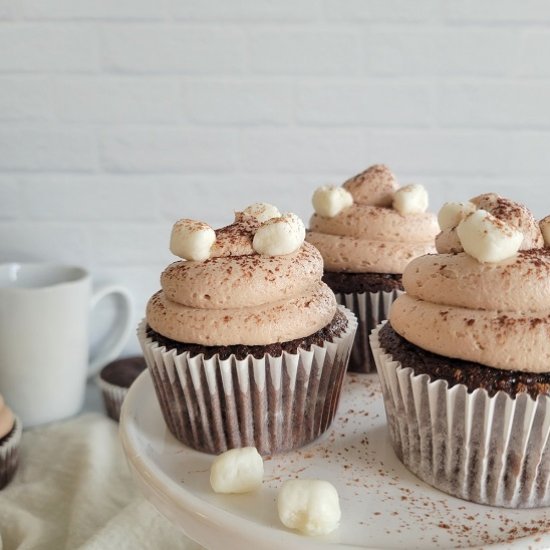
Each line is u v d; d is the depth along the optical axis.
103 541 0.36
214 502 0.29
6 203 0.51
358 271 0.38
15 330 0.44
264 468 0.31
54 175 0.51
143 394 0.36
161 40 0.49
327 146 0.51
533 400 0.27
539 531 0.27
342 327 0.33
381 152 0.52
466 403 0.28
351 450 0.32
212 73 0.50
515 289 0.28
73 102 0.50
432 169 0.52
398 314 0.30
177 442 0.33
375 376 0.38
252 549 0.27
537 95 0.51
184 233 0.31
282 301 0.31
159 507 0.29
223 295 0.30
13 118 0.50
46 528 0.37
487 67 0.50
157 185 0.51
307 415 0.32
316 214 0.40
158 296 0.33
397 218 0.38
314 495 0.27
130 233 0.52
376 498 0.29
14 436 0.41
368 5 0.49
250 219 0.33
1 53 0.49
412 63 0.50
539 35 0.50
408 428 0.30
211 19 0.49
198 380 0.31
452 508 0.29
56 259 0.52
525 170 0.52
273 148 0.51
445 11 0.50
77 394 0.48
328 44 0.50
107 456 0.43
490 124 0.51
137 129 0.50
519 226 0.30
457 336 0.28
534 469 0.28
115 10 0.49
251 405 0.31
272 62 0.50
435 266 0.30
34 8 0.48
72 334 0.46
